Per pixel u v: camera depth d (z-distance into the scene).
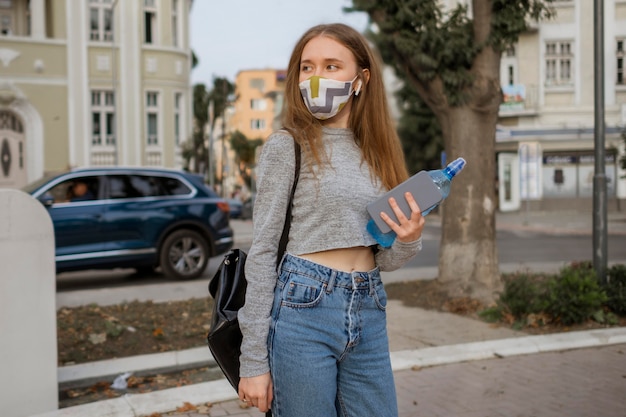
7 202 3.81
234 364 2.07
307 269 1.98
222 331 2.02
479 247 7.70
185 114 25.89
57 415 3.86
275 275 2.00
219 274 2.20
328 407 1.98
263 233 1.99
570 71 30.25
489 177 7.77
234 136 58.44
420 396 4.38
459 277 7.71
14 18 23.47
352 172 2.06
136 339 5.87
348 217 1.99
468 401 4.26
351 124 2.19
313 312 1.96
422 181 1.98
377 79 2.20
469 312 7.10
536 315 6.40
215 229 10.93
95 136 23.95
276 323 1.97
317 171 2.01
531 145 23.22
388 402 2.09
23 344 3.89
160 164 25.02
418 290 8.25
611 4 29.36
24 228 3.88
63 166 23.19
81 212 9.94
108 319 6.41
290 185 2.02
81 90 23.44
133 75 24.20
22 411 3.88
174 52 25.27
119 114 24.06
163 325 6.32
